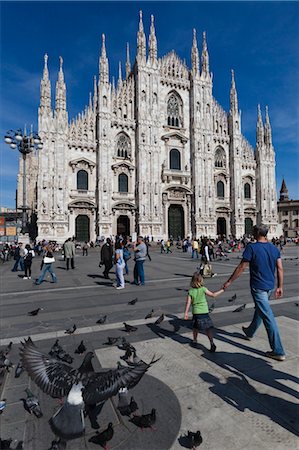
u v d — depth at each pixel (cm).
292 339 720
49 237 4744
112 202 5269
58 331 809
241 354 638
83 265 2633
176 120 6109
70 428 276
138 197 5419
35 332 806
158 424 407
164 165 5738
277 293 657
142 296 1252
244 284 1516
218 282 1582
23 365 293
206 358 620
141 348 676
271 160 6862
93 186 5181
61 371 303
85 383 293
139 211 5381
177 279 1717
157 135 5656
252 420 416
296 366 580
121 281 1442
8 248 3534
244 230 6456
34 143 2959
